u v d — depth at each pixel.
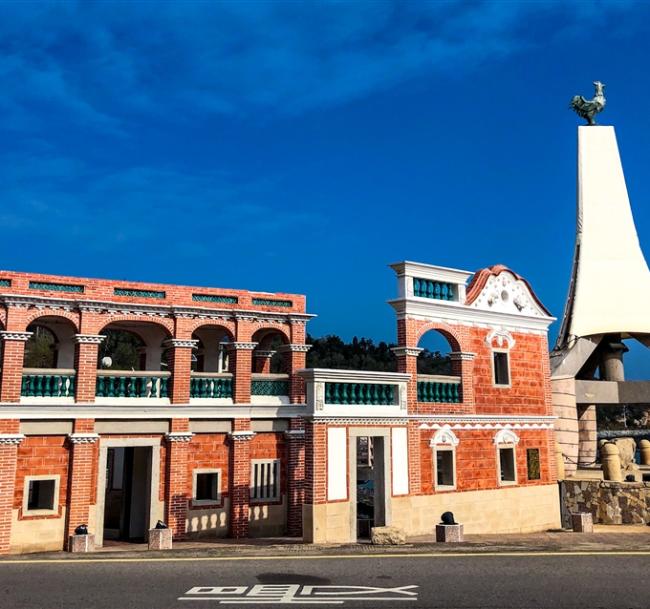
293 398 27.12
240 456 25.55
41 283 22.70
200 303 25.62
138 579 13.34
